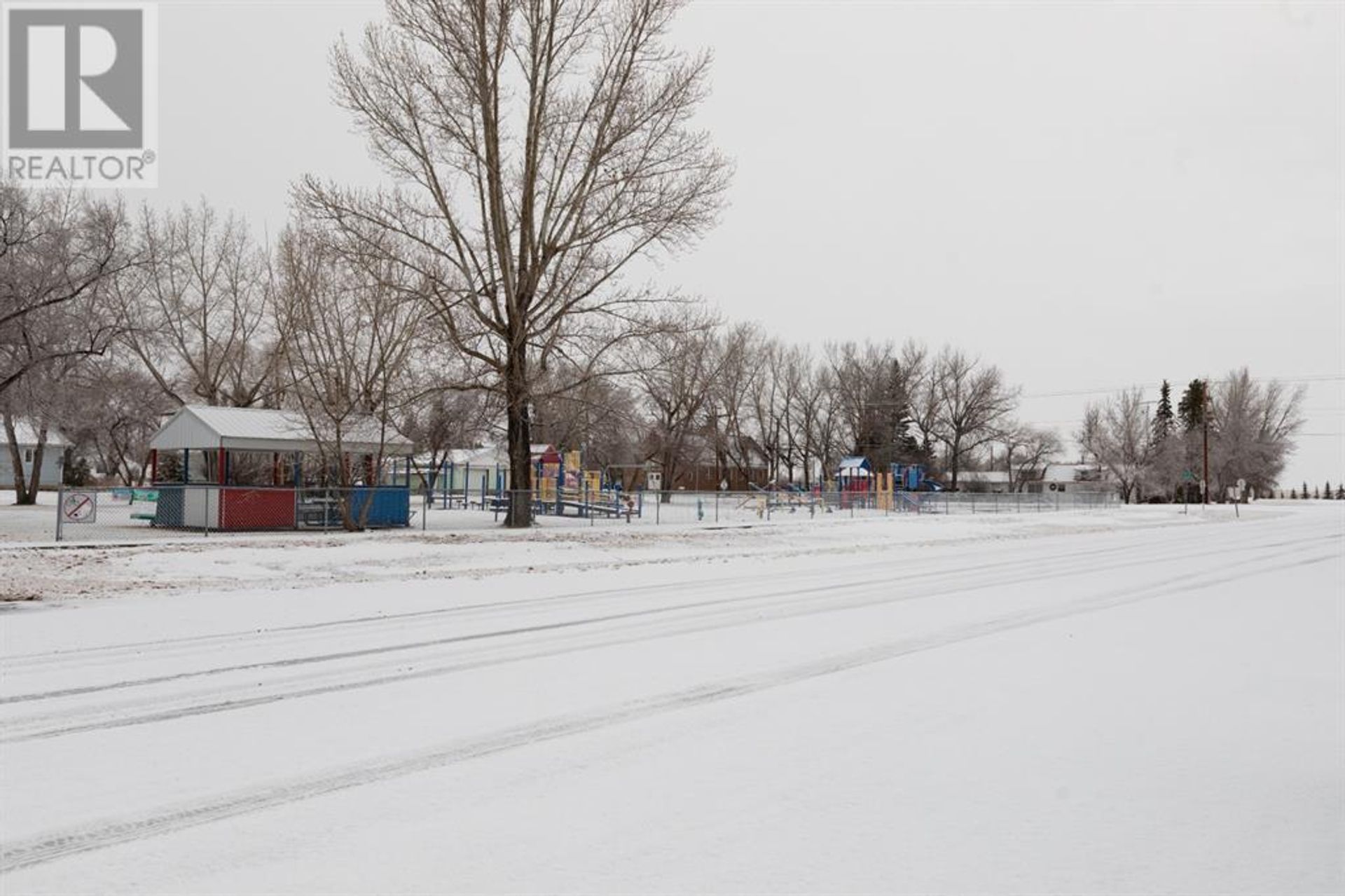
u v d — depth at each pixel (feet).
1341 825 20.04
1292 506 287.69
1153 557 94.07
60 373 129.39
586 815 20.24
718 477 347.77
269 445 103.91
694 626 47.19
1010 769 23.84
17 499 176.86
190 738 25.91
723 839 18.92
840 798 21.49
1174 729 27.81
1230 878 17.25
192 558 73.15
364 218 110.01
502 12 115.14
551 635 44.04
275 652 38.86
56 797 21.04
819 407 363.76
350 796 21.35
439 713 29.04
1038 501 226.58
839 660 38.34
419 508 175.01
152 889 16.39
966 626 48.01
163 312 183.21
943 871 17.43
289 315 122.31
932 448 379.76
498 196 117.91
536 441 234.99
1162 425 449.89
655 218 116.37
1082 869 17.60
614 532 110.52
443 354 113.50
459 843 18.62
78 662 36.09
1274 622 49.96
